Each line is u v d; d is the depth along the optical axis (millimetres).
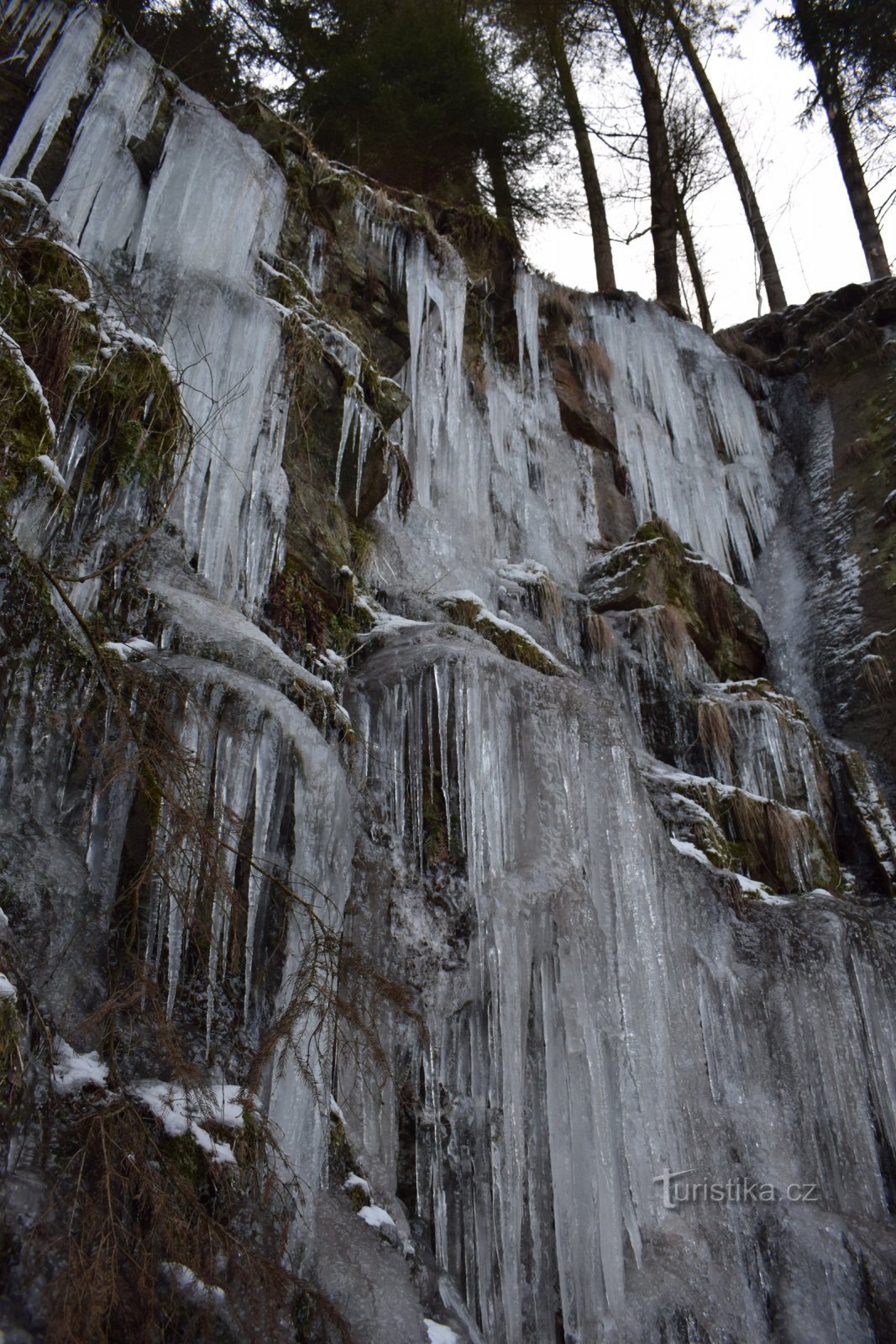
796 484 15078
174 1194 4078
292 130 10930
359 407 8641
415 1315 4902
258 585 7172
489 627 8820
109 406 6094
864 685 12102
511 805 7176
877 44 18562
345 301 10703
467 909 6535
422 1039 5500
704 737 10352
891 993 8625
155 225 8227
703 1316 6359
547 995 6609
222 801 5176
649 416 14719
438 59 16016
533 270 14500
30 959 4449
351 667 7555
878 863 10297
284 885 5148
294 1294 4352
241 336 7781
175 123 8703
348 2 16219
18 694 4793
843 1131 7918
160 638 5734
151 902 4863
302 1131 4992
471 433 11688
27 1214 3646
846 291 16328
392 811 6719
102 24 8516
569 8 20016
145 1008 4730
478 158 17688
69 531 5652
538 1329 5918
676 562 12070
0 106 7840
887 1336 6977
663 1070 7086
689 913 8164
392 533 9336
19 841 4637
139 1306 3729
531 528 12070
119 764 4789
